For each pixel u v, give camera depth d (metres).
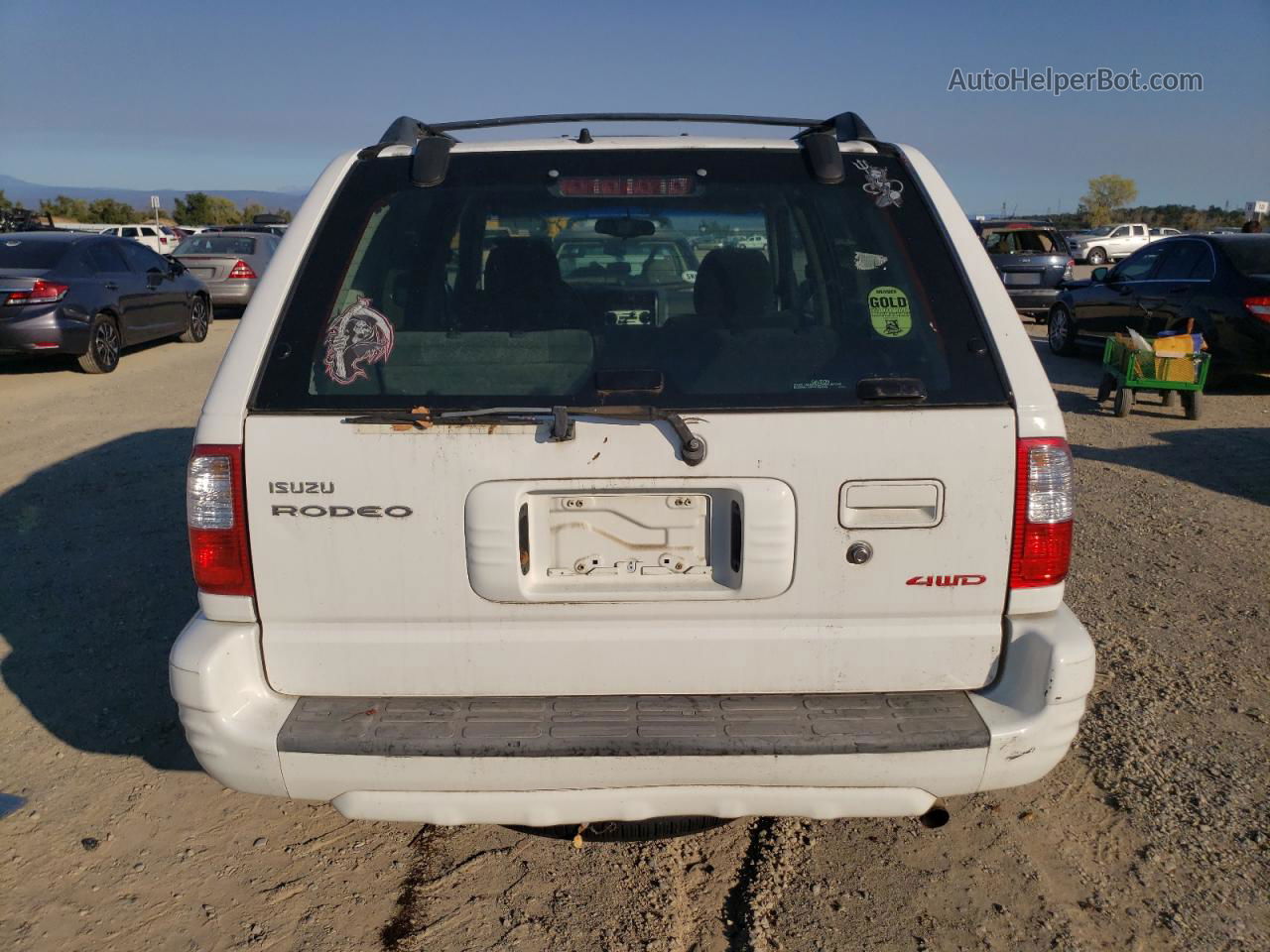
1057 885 2.86
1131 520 6.02
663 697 2.44
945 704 2.42
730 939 2.69
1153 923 2.71
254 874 2.96
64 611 4.73
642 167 2.72
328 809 3.29
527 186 2.71
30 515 6.16
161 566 5.29
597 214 2.73
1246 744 3.51
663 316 2.72
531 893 2.88
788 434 2.30
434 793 2.35
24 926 2.72
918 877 2.91
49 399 10.16
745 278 2.80
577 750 2.29
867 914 2.76
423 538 2.33
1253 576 5.07
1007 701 2.41
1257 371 10.00
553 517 2.36
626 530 2.37
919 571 2.37
